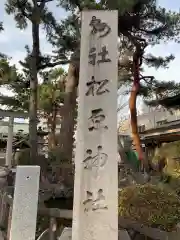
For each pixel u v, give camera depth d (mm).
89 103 3037
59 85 20234
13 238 2990
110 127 2963
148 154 18188
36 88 11117
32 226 3068
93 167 2869
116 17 3275
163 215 3496
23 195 3104
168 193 3945
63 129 10977
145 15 11484
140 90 15039
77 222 2770
